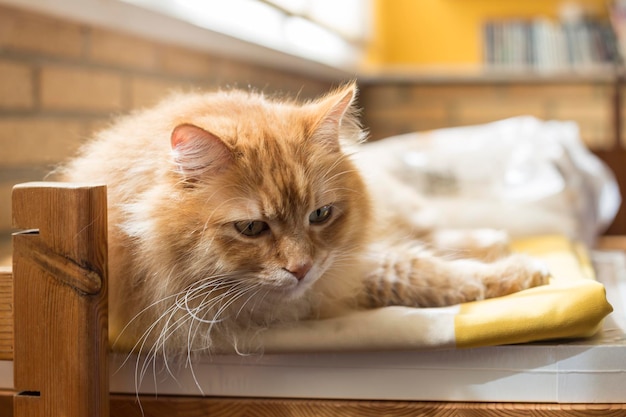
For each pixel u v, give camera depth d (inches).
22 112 65.6
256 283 45.8
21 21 64.8
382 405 44.3
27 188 39.9
